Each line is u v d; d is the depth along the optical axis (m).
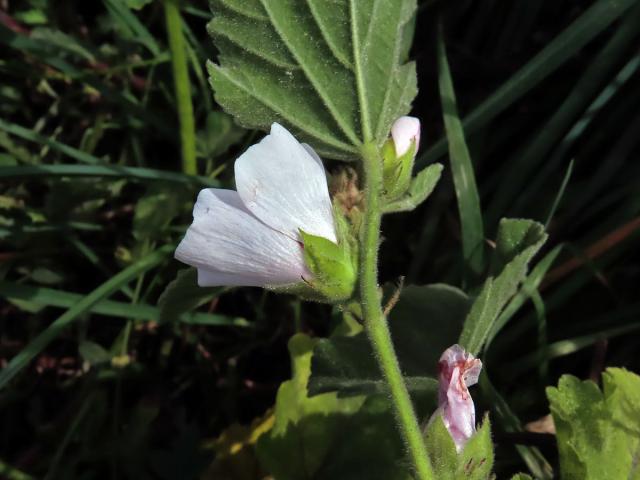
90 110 0.19
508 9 0.20
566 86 0.19
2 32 0.16
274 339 0.18
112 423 0.17
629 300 0.18
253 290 0.18
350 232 0.12
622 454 0.14
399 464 0.12
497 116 0.19
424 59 0.19
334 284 0.11
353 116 0.13
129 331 0.17
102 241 0.18
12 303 0.17
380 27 0.12
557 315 0.18
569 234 0.18
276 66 0.13
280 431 0.15
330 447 0.15
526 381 0.17
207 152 0.18
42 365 0.18
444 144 0.17
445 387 0.12
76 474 0.17
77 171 0.16
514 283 0.14
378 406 0.15
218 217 0.11
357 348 0.15
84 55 0.18
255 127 0.13
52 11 0.19
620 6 0.16
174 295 0.14
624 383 0.14
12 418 0.17
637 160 0.18
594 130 0.19
